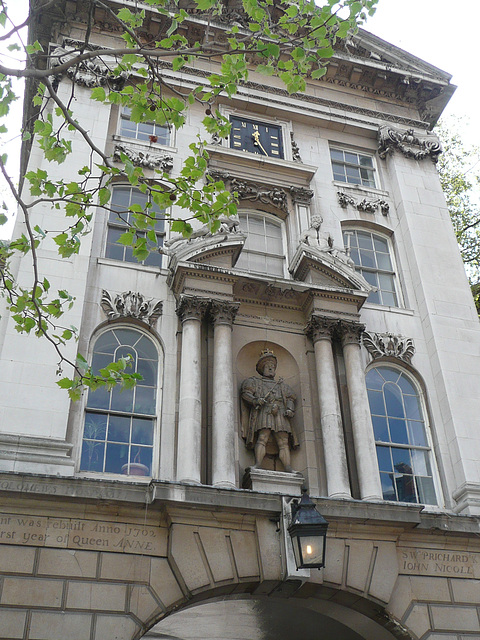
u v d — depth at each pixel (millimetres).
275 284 19766
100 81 22594
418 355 21016
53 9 23250
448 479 18984
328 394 18547
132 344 18594
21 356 16734
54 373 16781
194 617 18969
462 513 17891
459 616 16312
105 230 20453
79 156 20953
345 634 19016
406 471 19141
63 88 22203
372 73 26578
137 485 15062
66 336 13211
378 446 19250
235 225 20484
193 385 17453
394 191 24766
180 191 13680
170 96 23812
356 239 23453
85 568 14281
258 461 17484
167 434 17281
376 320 21281
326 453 17797
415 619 16000
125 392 17828
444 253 23188
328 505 16016
